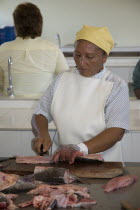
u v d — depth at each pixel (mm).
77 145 1884
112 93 2004
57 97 2104
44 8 5180
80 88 2066
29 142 2537
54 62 3195
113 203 1463
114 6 5129
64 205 1425
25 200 1483
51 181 1636
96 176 1717
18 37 3172
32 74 3152
